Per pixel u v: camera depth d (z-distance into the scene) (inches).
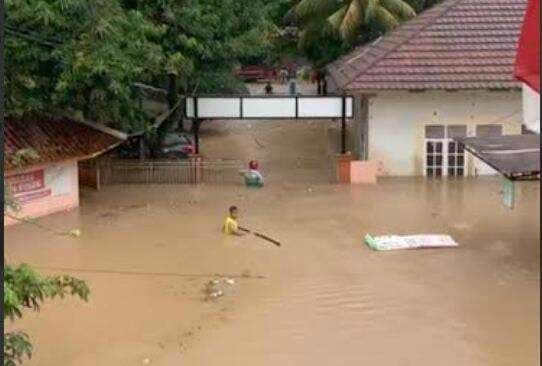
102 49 828.6
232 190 1021.8
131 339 527.8
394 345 515.2
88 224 838.5
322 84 1786.4
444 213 880.9
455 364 486.9
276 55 1952.5
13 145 826.8
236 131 1526.8
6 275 324.5
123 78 884.0
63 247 749.3
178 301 601.0
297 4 1706.4
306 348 511.5
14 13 799.7
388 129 1100.5
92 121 961.5
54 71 858.1
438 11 1171.9
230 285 637.3
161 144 1178.0
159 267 687.1
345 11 1567.4
